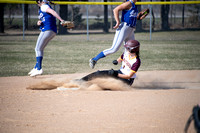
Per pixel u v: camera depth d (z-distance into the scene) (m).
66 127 11.62
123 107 14.48
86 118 12.75
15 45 55.38
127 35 20.95
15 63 34.50
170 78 25.48
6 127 11.68
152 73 28.05
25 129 11.44
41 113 13.56
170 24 103.31
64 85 20.03
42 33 23.98
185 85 22.22
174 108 14.28
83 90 19.08
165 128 11.44
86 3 60.22
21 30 85.31
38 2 24.28
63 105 14.95
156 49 49.66
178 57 40.19
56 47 53.09
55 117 12.95
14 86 21.08
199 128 7.40
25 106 14.83
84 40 68.00
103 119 12.59
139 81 24.03
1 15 79.75
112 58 39.53
